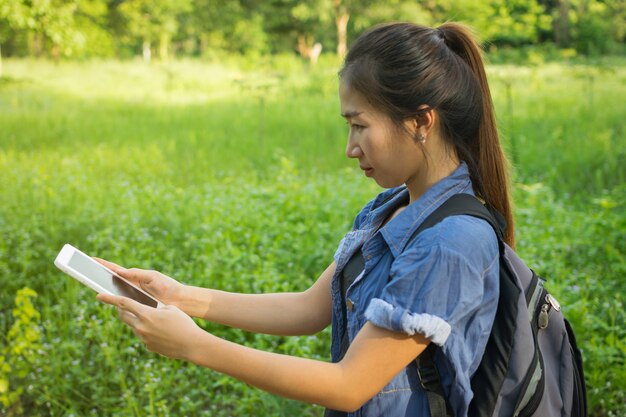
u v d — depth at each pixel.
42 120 13.05
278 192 6.98
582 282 4.64
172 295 2.06
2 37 29.00
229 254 5.18
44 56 29.56
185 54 45.19
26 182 7.81
